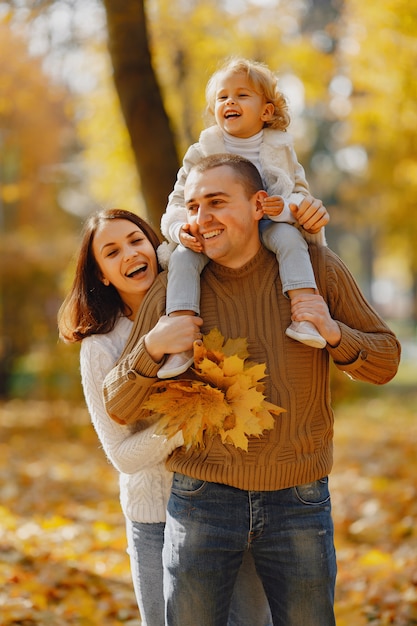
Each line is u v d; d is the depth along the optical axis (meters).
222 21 10.73
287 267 2.81
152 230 3.36
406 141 11.12
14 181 15.91
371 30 9.23
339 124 31.09
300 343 2.83
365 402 18.62
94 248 3.24
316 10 11.38
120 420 2.91
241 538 2.79
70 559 5.74
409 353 33.38
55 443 12.70
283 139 3.29
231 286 2.90
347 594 5.21
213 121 3.60
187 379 2.88
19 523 6.96
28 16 7.02
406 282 53.34
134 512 3.16
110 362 3.17
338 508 7.66
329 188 37.09
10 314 17.62
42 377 14.18
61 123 15.18
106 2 6.59
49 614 4.57
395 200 17.25
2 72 8.98
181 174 3.34
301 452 2.80
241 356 2.78
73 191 20.38
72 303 3.30
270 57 10.71
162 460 3.10
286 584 2.81
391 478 9.12
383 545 6.37
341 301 2.94
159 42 10.27
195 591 2.78
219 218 2.79
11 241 17.62
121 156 10.88
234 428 2.69
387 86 9.78
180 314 2.83
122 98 6.72
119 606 4.89
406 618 4.66
